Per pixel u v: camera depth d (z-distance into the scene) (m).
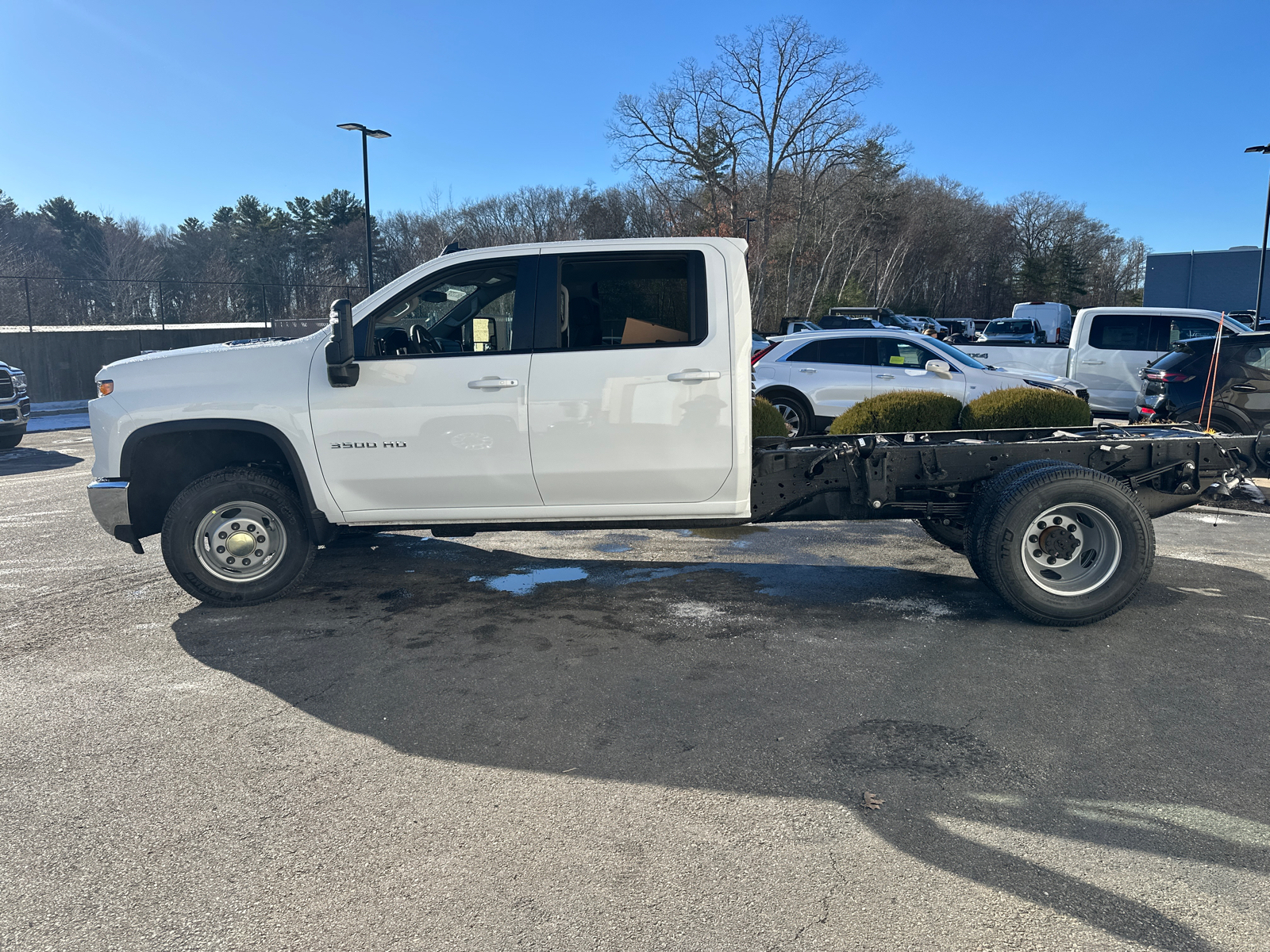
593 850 2.72
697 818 2.90
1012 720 3.60
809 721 3.62
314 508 5.06
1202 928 2.32
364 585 5.77
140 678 4.20
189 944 2.31
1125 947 2.25
